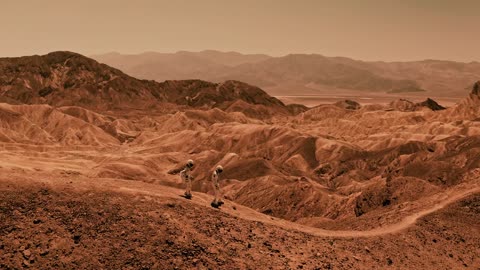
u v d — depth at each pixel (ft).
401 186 159.74
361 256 84.99
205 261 68.44
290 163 400.26
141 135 601.21
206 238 73.05
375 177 312.09
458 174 188.96
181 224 74.18
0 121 539.70
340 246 86.53
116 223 71.26
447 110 589.32
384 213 119.75
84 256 65.92
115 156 420.77
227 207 91.56
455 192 127.44
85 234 68.69
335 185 333.42
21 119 553.64
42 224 68.64
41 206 71.41
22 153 402.93
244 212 92.53
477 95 583.17
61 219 70.03
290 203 220.02
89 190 76.84
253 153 445.37
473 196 119.03
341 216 192.03
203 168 362.94
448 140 360.48
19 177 76.02
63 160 376.27
